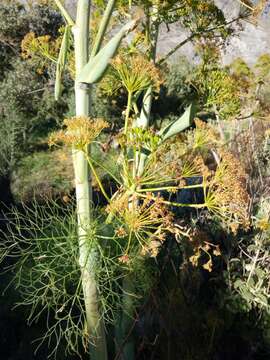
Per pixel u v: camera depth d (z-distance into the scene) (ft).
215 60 7.98
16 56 39.63
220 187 5.57
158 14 7.13
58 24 40.96
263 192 10.80
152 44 7.50
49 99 35.22
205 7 7.44
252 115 8.67
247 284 9.42
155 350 8.46
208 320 8.96
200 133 5.94
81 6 5.75
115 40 5.49
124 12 7.37
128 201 5.82
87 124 5.36
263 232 9.37
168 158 7.23
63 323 11.05
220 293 9.48
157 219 5.55
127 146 5.65
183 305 8.73
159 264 9.33
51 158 28.68
